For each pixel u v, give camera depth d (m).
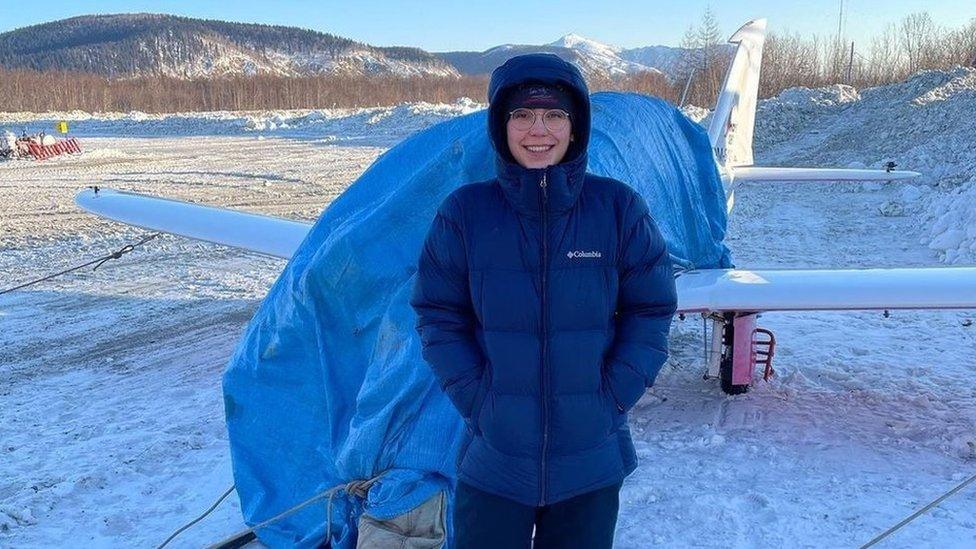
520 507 2.50
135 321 7.92
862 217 13.94
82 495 4.42
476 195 2.47
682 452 4.87
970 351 6.70
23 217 13.87
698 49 46.25
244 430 3.83
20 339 7.40
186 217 7.25
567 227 2.39
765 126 28.77
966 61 48.78
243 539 3.81
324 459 3.64
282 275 4.05
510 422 2.43
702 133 6.40
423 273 2.54
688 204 5.77
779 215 14.40
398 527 3.16
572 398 2.42
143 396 5.93
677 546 3.81
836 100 31.31
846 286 4.76
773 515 4.08
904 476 4.52
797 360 6.52
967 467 4.62
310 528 3.62
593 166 4.32
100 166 22.95
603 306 2.42
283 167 22.08
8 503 4.31
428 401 3.27
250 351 3.89
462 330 2.54
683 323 7.67
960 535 3.87
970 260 10.05
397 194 3.72
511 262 2.39
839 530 3.93
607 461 2.51
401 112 36.34
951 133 20.73
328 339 3.65
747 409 5.55
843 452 4.84
